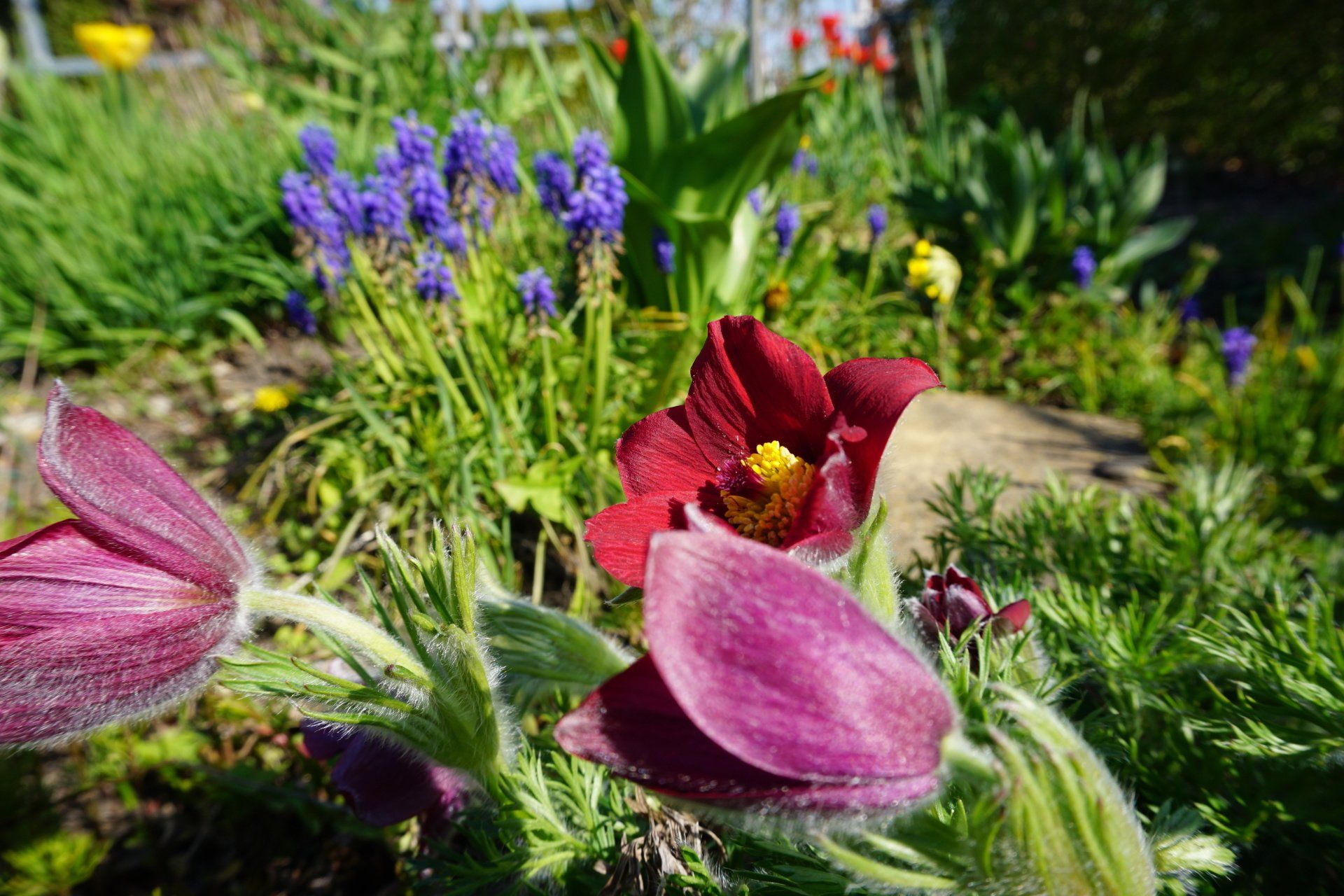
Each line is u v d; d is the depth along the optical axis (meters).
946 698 0.10
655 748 0.10
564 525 0.34
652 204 0.40
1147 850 0.11
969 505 0.33
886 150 0.86
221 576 0.13
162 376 0.52
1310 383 0.47
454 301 0.35
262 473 0.38
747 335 0.13
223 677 0.13
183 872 0.26
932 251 0.58
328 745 0.18
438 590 0.14
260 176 0.58
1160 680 0.19
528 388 0.37
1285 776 0.17
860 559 0.12
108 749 0.29
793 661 0.09
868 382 0.12
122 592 0.12
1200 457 0.41
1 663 0.11
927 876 0.10
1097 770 0.10
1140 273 0.75
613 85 0.49
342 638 0.15
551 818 0.17
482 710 0.14
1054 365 0.54
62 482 0.11
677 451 0.14
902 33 1.39
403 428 0.36
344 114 0.76
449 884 0.17
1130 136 1.14
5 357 0.54
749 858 0.16
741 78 0.47
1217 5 1.03
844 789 0.09
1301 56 0.98
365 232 0.36
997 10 1.25
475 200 0.36
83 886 0.26
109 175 0.59
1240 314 0.66
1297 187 0.97
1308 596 0.24
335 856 0.26
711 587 0.09
